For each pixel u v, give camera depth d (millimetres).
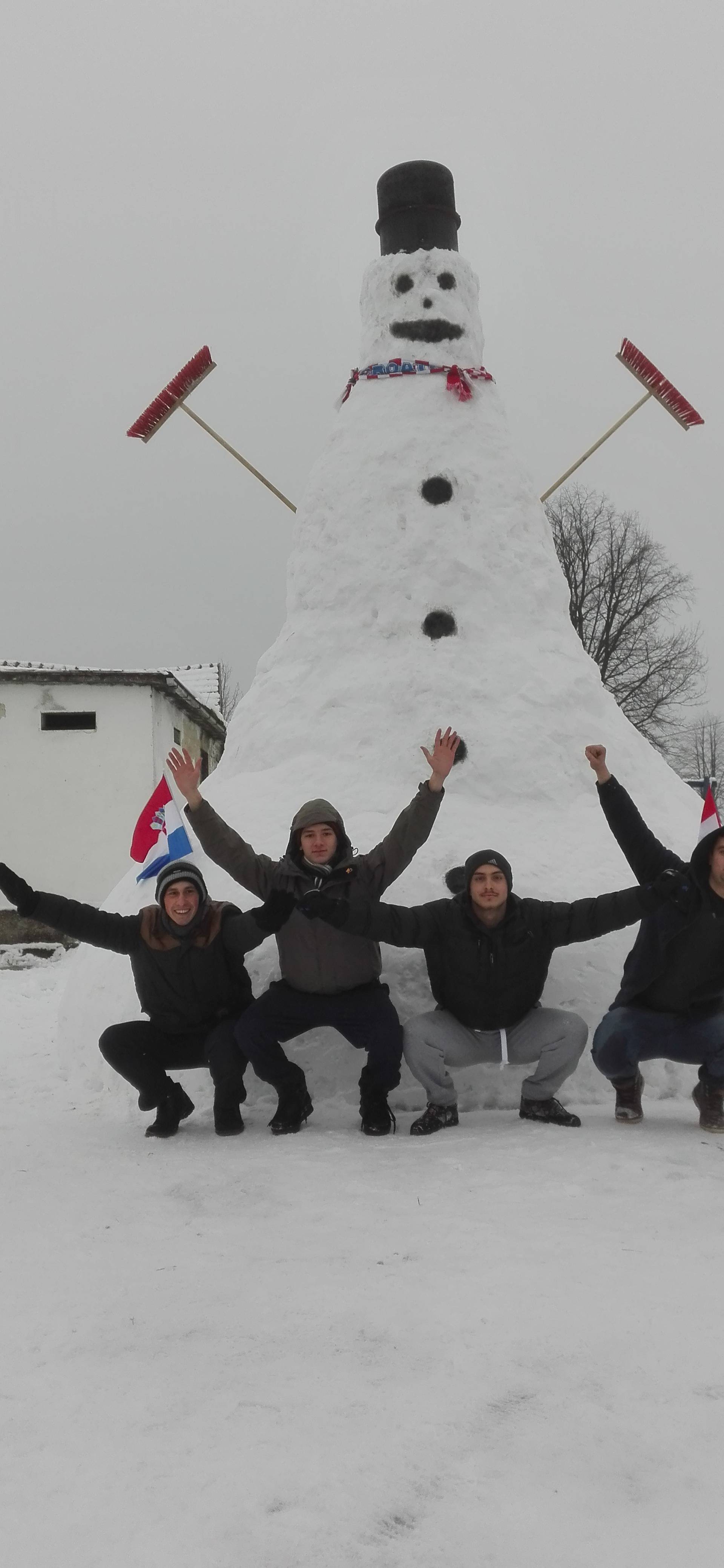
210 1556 1915
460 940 4762
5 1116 5547
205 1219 3695
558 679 6469
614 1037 4805
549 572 6848
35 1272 3268
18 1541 1970
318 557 6867
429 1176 4086
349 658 6586
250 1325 2824
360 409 7027
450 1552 1916
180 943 4809
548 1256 3232
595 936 4773
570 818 6117
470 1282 3051
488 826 5949
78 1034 6457
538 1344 2672
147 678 17406
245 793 6379
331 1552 1919
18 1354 2727
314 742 6406
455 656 6391
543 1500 2055
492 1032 4957
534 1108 4984
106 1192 4047
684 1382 2492
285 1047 5449
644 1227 3477
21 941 17172
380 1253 3305
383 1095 4895
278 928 4711
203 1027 5016
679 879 4582
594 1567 1862
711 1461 2182
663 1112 5234
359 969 4895
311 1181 4062
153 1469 2182
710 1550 1901
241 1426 2330
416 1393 2457
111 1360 2668
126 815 17547
